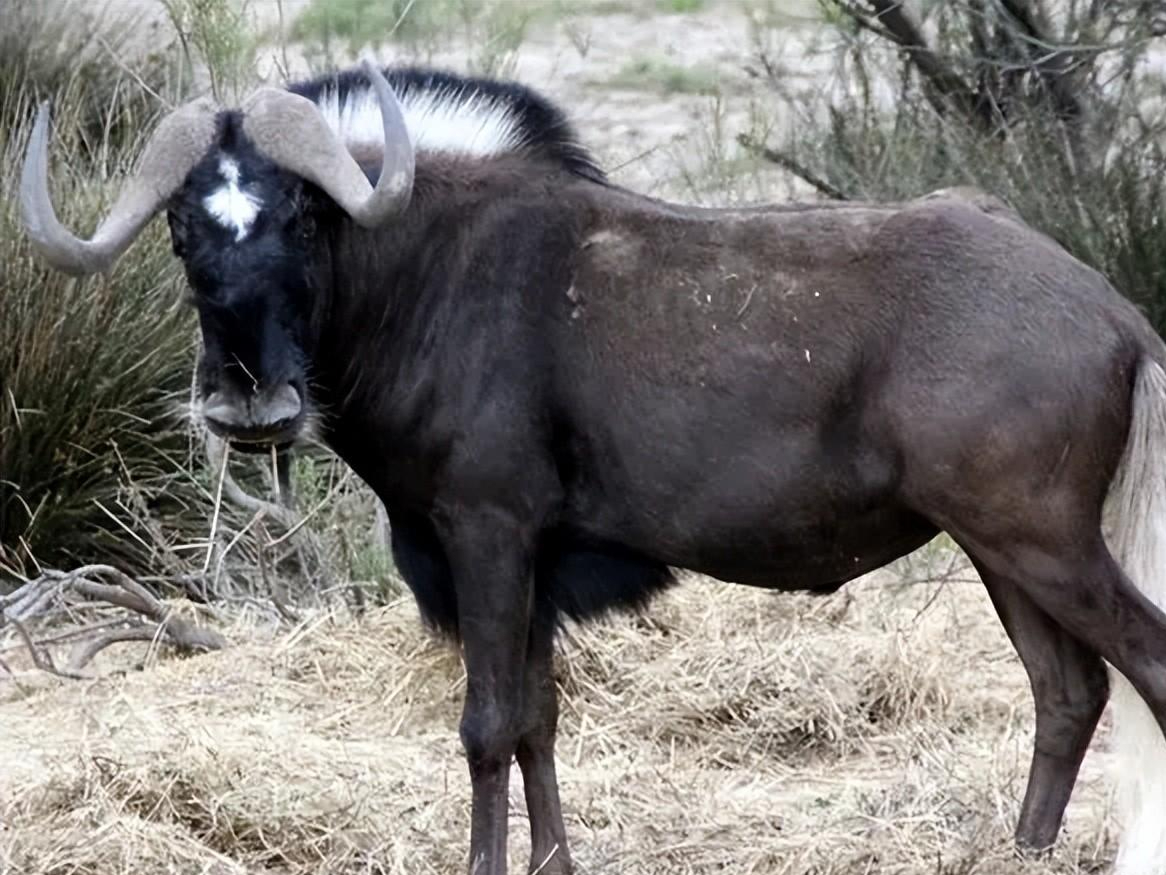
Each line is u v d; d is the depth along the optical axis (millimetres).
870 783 23406
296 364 18812
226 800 21531
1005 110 33094
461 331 19453
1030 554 18453
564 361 19266
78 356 30547
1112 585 18422
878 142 33281
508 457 19344
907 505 18766
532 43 50844
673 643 27109
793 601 28281
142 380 31188
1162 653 18406
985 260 18469
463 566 19594
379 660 27000
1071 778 20500
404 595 29422
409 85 20359
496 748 19578
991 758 23375
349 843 21109
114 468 31172
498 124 20219
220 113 19094
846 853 20703
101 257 18641
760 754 24828
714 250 19203
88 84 36812
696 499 19141
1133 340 18516
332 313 19672
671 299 19094
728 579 19844
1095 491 18422
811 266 18875
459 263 19547
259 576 31031
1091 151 31578
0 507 30469
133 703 25281
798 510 18953
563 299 19344
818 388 18609
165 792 21578
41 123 18375
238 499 31016
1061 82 32375
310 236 19078
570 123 20516
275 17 43594
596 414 19234
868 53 34875
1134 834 19703
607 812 22250
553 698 20469
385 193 18250
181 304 31578
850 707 25500
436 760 23969
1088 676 20281
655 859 21062
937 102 33812
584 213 19641
